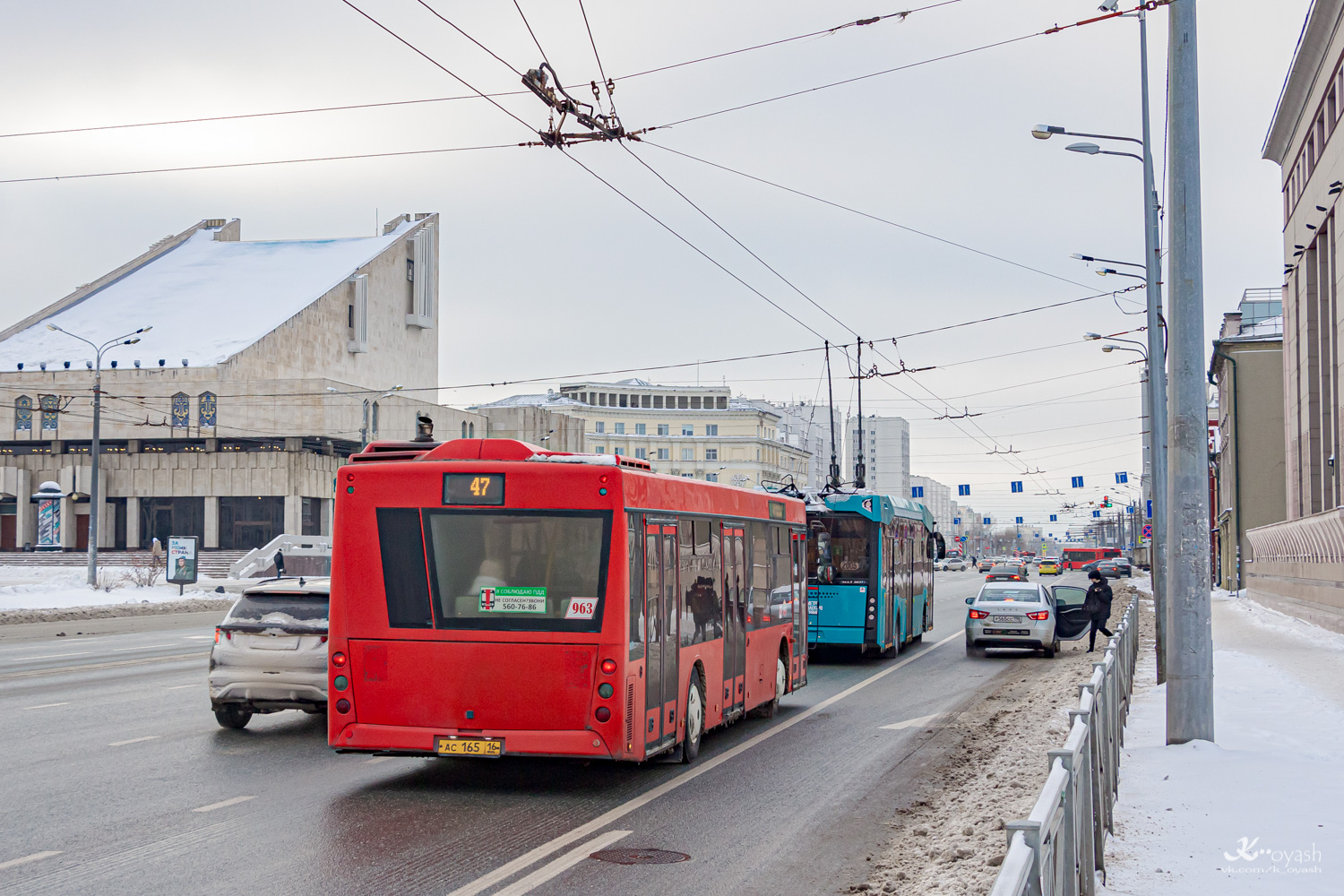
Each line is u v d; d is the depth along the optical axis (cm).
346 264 10225
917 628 2777
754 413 13400
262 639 1336
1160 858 729
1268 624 3481
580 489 1032
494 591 1030
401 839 855
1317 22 3997
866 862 798
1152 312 2183
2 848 818
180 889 716
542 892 714
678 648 1159
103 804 968
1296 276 4784
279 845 831
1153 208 2180
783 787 1073
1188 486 1202
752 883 744
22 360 8712
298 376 9050
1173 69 1223
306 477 7994
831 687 1947
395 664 1036
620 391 13662
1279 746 1173
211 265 10788
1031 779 1073
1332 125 4019
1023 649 2627
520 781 1092
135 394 8181
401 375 10538
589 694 1011
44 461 8131
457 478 1045
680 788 1067
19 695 1675
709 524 1276
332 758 1203
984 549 19262
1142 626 3325
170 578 4847
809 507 2366
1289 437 5016
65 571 5253
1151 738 1254
